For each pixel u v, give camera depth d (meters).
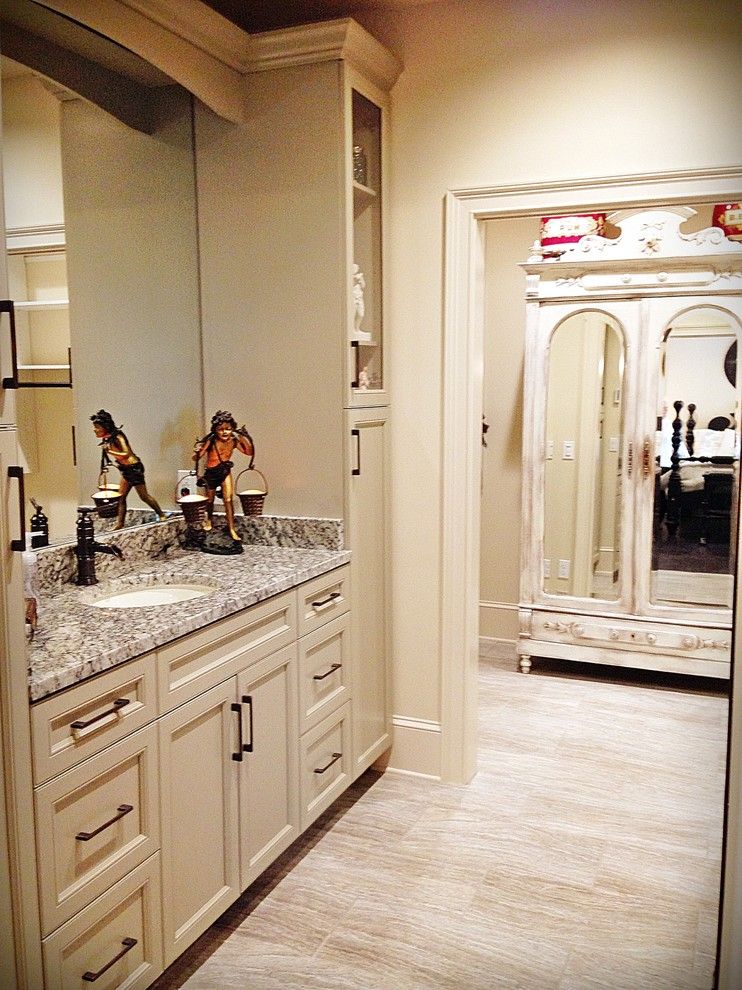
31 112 2.38
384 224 3.16
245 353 3.04
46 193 2.44
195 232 3.06
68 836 1.78
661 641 4.29
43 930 1.71
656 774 3.43
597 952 2.36
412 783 3.36
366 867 2.77
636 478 4.27
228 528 2.96
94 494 2.63
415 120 3.12
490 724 3.94
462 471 3.20
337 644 2.95
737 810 1.78
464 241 3.09
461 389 3.17
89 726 1.80
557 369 4.38
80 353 2.56
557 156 2.93
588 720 3.98
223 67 2.79
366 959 2.33
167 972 2.27
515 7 2.93
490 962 2.31
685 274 4.09
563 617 4.46
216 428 2.89
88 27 2.34
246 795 2.41
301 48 2.77
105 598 2.48
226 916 2.52
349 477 2.94
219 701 2.26
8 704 1.60
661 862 2.80
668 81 2.77
